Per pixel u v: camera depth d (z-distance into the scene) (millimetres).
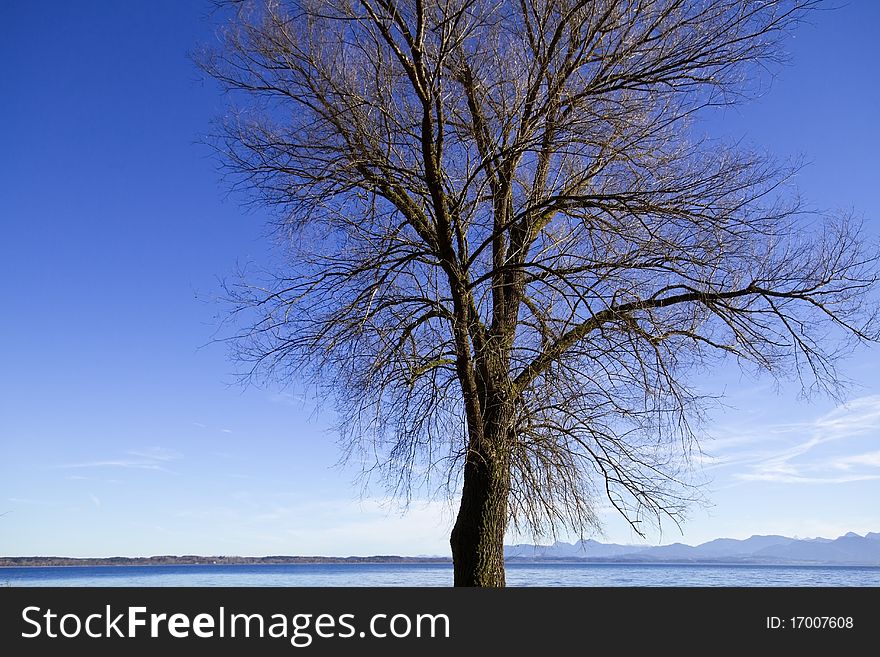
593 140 9938
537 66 10195
